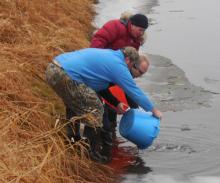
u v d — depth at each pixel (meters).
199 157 9.34
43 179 7.26
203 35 17.61
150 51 15.92
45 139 8.49
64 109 10.09
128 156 9.36
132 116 9.09
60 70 8.54
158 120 9.13
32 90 10.23
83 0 21.06
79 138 9.04
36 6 15.38
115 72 8.48
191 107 11.60
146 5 22.64
